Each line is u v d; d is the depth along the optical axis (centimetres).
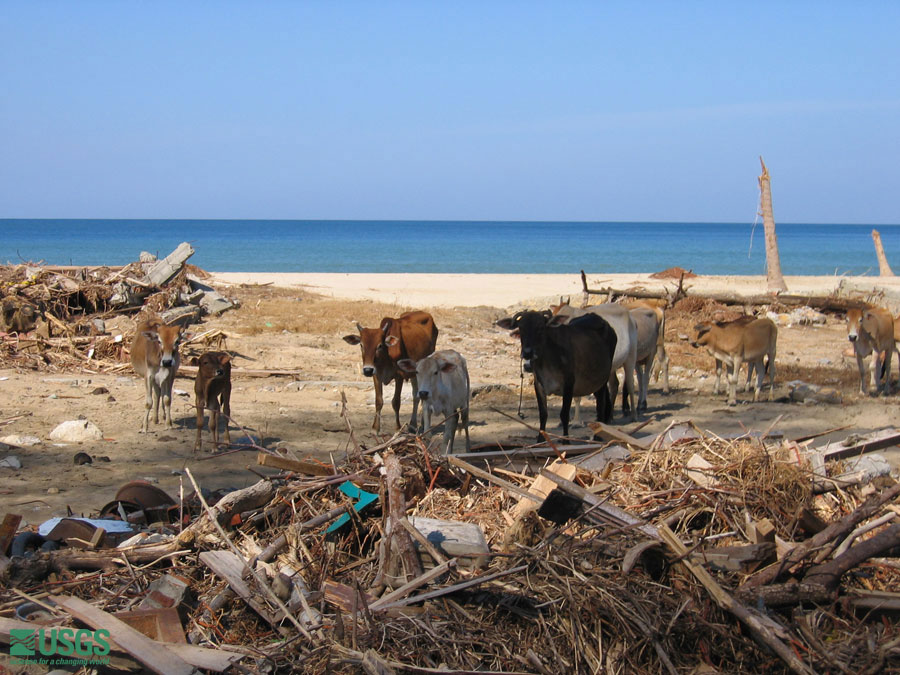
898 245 11162
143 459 992
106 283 2061
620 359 1253
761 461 641
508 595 515
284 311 2275
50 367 1568
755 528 566
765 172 3053
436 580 533
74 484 877
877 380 1461
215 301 2181
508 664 471
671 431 764
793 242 12550
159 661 462
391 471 630
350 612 515
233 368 1580
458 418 1026
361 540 624
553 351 1062
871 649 466
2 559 582
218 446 1045
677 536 556
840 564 529
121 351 1658
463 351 1870
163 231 17825
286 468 674
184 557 600
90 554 599
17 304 1806
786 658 457
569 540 553
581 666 475
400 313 2312
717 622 495
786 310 2419
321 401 1367
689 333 2117
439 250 9512
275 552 584
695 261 7125
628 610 488
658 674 471
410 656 474
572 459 741
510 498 664
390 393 1435
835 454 774
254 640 511
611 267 6338
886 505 635
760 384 1448
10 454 984
